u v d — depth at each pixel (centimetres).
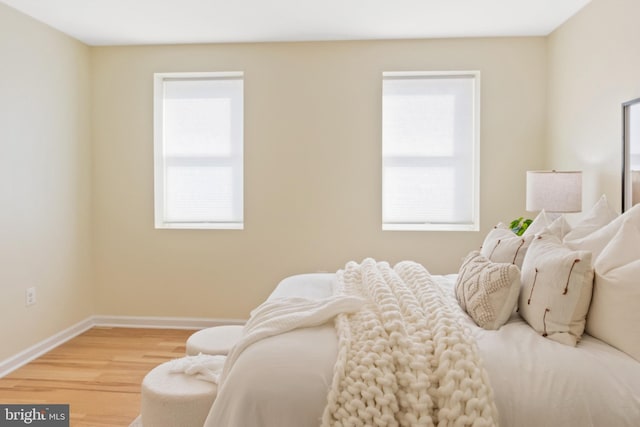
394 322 157
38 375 304
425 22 351
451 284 256
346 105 394
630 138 267
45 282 352
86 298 405
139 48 404
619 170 281
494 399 139
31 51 336
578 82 331
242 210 418
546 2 315
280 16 338
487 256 234
